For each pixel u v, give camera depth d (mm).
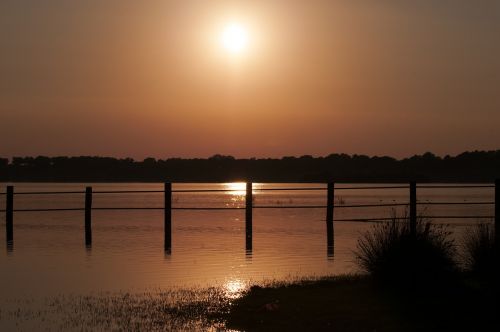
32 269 18734
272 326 11750
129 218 40094
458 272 14328
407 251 13938
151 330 11859
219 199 80188
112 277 17344
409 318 11664
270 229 31266
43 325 12289
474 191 110312
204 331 11711
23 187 137250
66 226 33469
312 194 98875
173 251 22766
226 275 17516
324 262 19750
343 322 11680
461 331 10828
